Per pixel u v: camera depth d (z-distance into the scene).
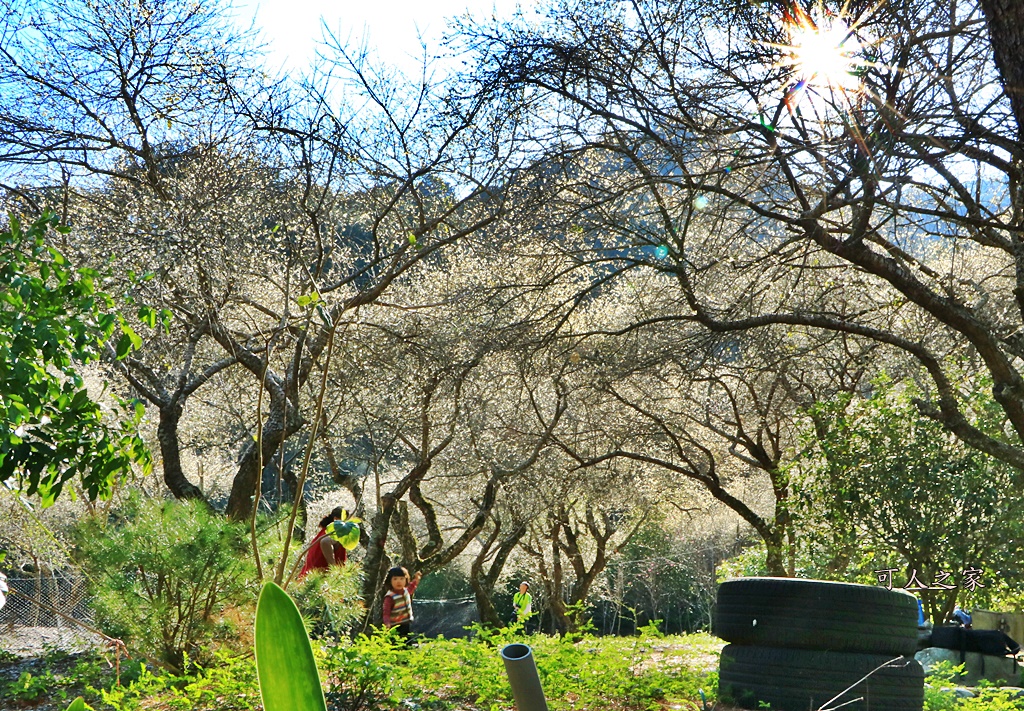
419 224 13.56
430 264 16.11
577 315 15.34
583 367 14.27
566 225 10.29
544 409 20.12
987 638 9.32
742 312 12.33
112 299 6.00
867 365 13.84
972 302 11.56
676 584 38.53
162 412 13.40
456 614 34.62
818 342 13.23
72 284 5.85
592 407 17.44
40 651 9.98
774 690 6.57
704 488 25.94
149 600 7.15
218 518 7.60
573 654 7.34
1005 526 10.84
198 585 7.05
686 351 12.81
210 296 12.62
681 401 19.94
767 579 6.93
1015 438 12.22
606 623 37.91
